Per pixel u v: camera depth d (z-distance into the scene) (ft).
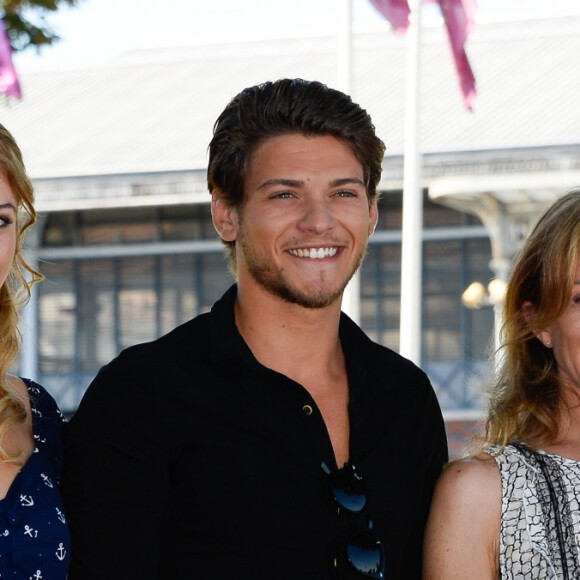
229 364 11.75
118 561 11.28
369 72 80.48
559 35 81.87
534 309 11.91
